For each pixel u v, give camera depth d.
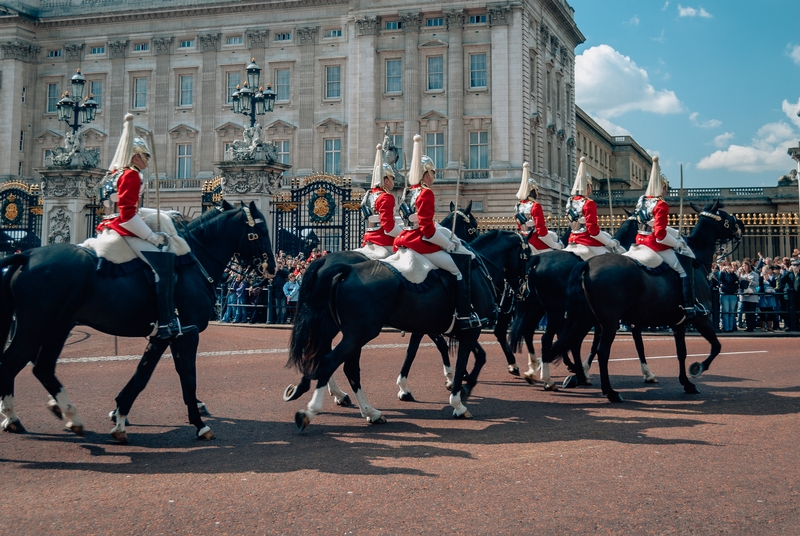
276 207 25.89
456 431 9.39
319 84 57.66
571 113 66.81
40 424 9.87
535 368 13.54
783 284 23.20
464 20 53.69
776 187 49.53
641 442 8.62
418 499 6.54
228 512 6.22
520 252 12.58
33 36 64.19
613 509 6.28
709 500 6.50
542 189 54.88
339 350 9.26
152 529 5.85
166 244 9.30
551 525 5.91
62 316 8.51
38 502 6.51
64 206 26.83
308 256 25.98
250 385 13.01
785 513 6.20
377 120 54.69
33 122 63.84
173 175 60.53
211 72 59.84
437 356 17.06
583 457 7.94
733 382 13.32
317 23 57.84
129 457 8.12
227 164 25.31
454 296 10.12
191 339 9.28
